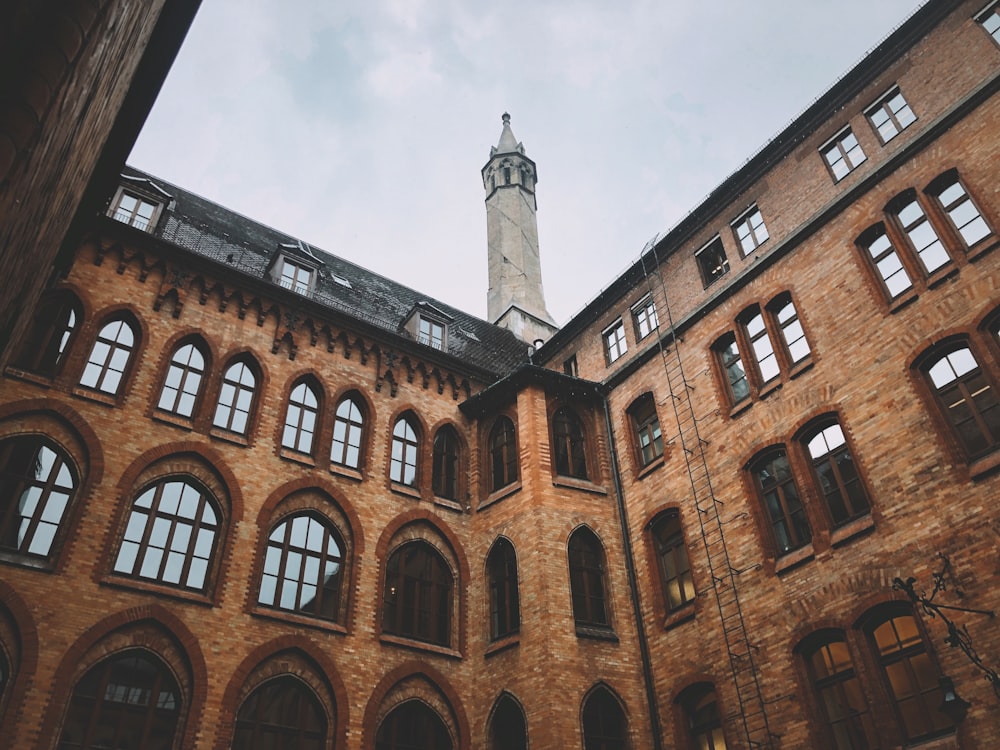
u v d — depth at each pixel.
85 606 14.47
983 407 13.54
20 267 6.39
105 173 16.75
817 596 14.73
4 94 4.22
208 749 14.44
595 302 24.11
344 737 15.95
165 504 16.61
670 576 18.25
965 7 16.73
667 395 20.23
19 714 12.98
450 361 23.36
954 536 13.02
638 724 16.86
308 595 17.45
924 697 12.70
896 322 15.40
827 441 15.98
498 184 41.94
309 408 20.09
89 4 4.66
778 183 19.69
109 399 16.83
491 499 20.58
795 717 14.24
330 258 26.83
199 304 19.44
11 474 15.12
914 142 16.38
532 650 17.20
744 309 18.94
